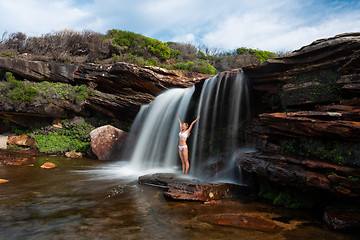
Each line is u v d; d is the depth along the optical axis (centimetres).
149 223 374
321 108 576
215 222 383
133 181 711
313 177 430
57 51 2028
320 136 490
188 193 527
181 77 1365
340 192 402
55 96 1433
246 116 846
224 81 864
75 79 1612
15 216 391
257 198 551
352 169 408
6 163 946
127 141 1309
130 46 2352
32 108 1364
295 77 691
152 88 1395
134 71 1336
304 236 333
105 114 1534
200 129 977
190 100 1031
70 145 1432
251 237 327
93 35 2225
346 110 502
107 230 341
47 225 356
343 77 568
